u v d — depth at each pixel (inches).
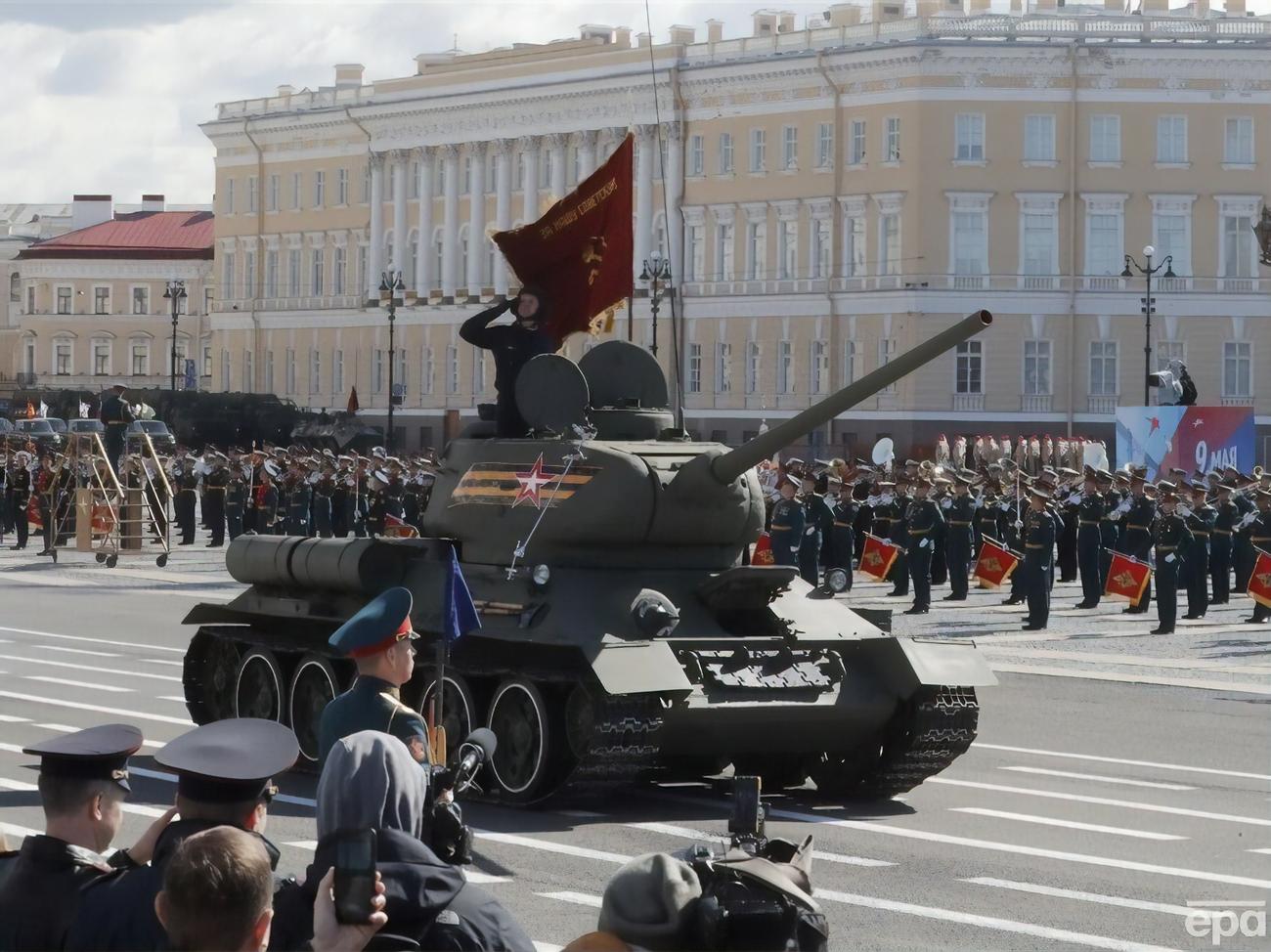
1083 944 418.0
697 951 213.0
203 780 248.2
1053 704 854.5
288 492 1777.8
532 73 3403.1
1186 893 473.1
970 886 479.8
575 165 3366.1
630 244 754.8
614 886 216.7
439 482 681.6
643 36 3403.1
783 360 3122.5
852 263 3043.8
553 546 626.5
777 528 1342.3
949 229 2945.4
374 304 3713.1
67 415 3540.8
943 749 604.1
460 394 3563.0
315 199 3860.7
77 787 259.8
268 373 3978.8
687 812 585.6
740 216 3161.9
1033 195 2935.5
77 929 247.4
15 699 809.5
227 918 210.7
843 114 3026.6
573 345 3351.4
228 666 728.3
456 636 470.3
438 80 3572.8
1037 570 1186.0
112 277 4667.8
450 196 3572.8
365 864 225.8
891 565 1379.2
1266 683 932.6
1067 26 2938.0
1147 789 633.6
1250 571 1457.9
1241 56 2930.6
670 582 622.2
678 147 3218.5
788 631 607.2
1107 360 2962.6
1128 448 1787.6
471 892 238.7
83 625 1163.9
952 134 2938.0
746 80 3120.1
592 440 642.8
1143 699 872.9
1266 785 642.2
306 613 674.8
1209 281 2962.6
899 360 576.1
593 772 566.6
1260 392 2977.4
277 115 3887.8
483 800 608.1
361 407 3752.5
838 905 455.8
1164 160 2945.4
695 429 3203.7
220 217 4069.9
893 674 604.1
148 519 1711.4
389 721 352.2
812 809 600.4
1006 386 2952.8
